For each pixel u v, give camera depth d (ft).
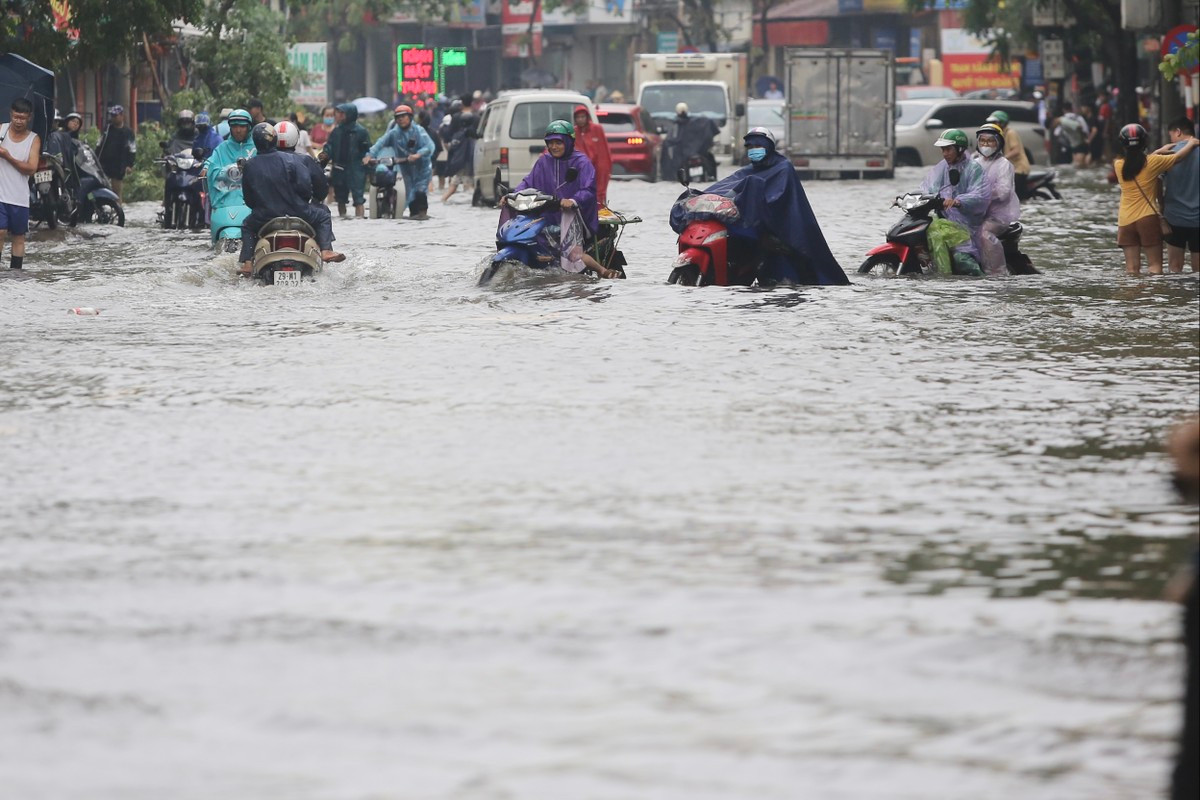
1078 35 489.67
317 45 505.25
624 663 42.98
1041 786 35.04
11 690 41.19
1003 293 136.26
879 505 61.41
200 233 225.15
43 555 54.70
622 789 34.86
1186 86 334.03
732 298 131.95
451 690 40.98
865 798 34.45
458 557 53.93
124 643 44.93
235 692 40.93
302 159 151.23
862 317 120.16
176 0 241.96
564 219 146.51
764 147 144.05
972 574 51.62
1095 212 254.88
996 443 73.87
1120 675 41.78
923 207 151.74
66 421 80.74
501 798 34.42
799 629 45.83
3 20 230.89
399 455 71.15
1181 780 29.50
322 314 126.11
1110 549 54.70
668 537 56.54
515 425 78.28
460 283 147.33
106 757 36.81
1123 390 88.79
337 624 46.55
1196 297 133.18
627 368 96.37
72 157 239.30
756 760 36.42
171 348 107.65
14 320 124.36
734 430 76.89
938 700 40.09
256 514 60.39
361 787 35.04
